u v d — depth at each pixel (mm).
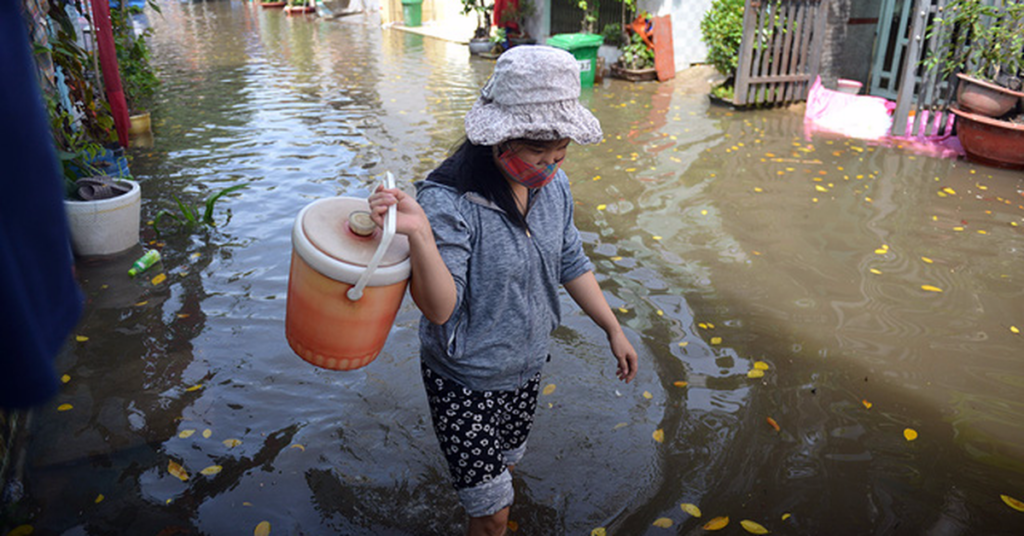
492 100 1908
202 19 23484
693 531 2762
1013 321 4410
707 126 9367
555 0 14938
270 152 8039
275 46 17203
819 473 3090
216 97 11227
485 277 2012
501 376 2158
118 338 4102
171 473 3035
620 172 7305
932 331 4273
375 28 20859
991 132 7410
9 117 819
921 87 8562
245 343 4066
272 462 3109
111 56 6324
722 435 3324
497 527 2229
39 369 852
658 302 4570
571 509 2861
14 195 840
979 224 5984
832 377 3799
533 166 1868
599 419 3422
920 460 3186
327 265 1792
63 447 3197
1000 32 7762
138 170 7348
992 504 2934
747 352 4023
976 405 3584
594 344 4090
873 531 2781
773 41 10688
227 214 6090
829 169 7457
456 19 19984
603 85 12320
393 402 3535
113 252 5234
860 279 4945
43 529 2736
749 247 5449
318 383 3691
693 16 12836
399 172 7309
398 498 2916
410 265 1896
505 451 2609
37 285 881
